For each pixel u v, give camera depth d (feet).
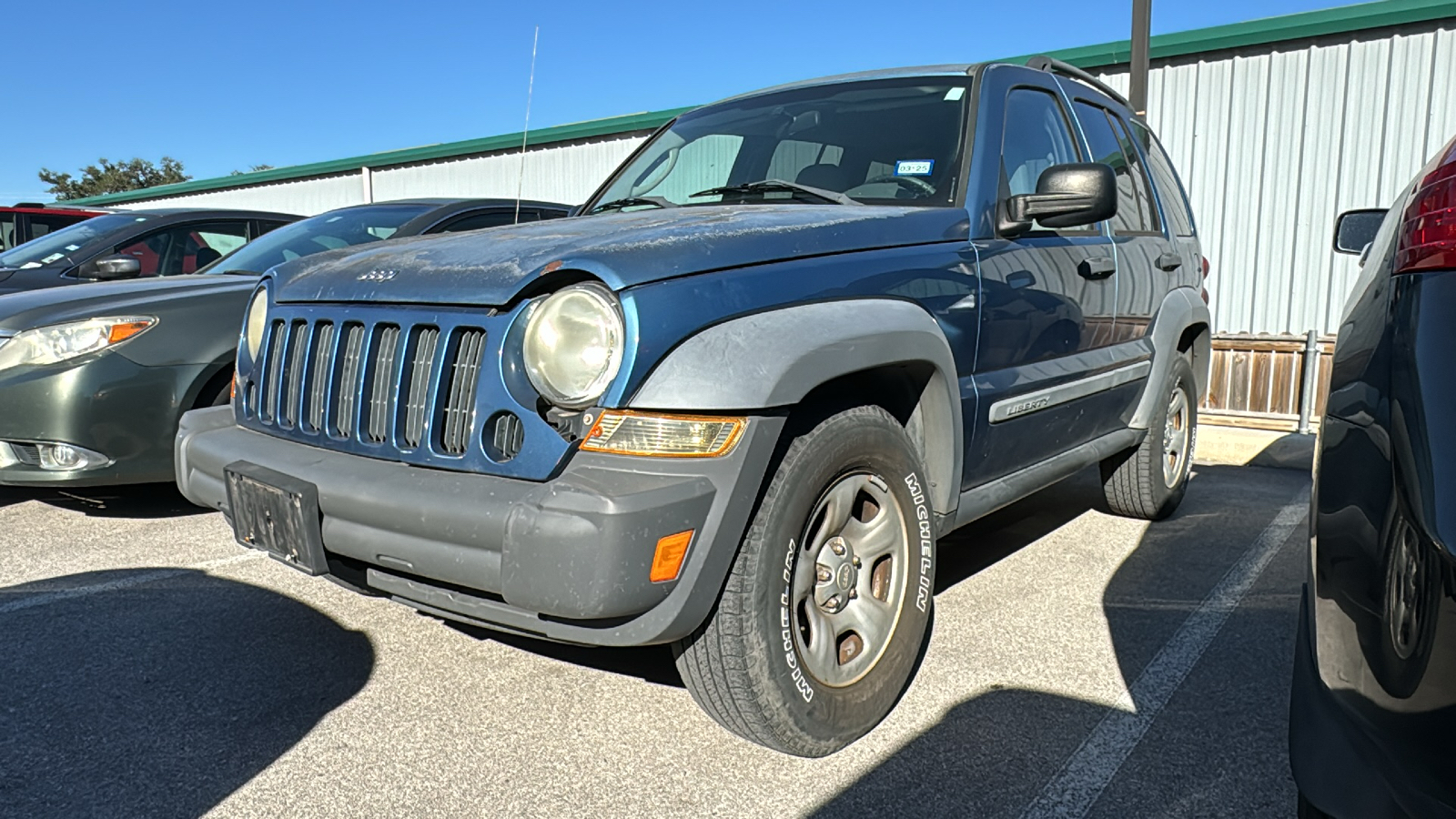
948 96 10.89
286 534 7.65
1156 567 12.81
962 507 9.53
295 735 8.10
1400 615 4.10
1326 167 25.48
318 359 8.23
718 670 7.13
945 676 9.28
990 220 9.87
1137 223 13.84
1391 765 4.18
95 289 14.47
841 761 7.70
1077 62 28.78
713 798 7.16
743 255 7.38
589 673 9.34
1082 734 8.14
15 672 9.29
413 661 9.61
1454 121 23.61
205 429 9.30
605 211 11.69
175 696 8.80
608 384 6.59
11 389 12.92
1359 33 24.66
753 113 12.14
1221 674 9.36
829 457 7.43
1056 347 10.80
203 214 21.85
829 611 7.90
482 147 44.50
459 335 7.22
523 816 6.93
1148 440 14.15
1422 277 4.43
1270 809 7.02
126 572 12.25
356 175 52.03
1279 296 26.45
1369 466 4.49
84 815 6.93
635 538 6.23
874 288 8.11
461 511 6.60
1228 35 26.30
